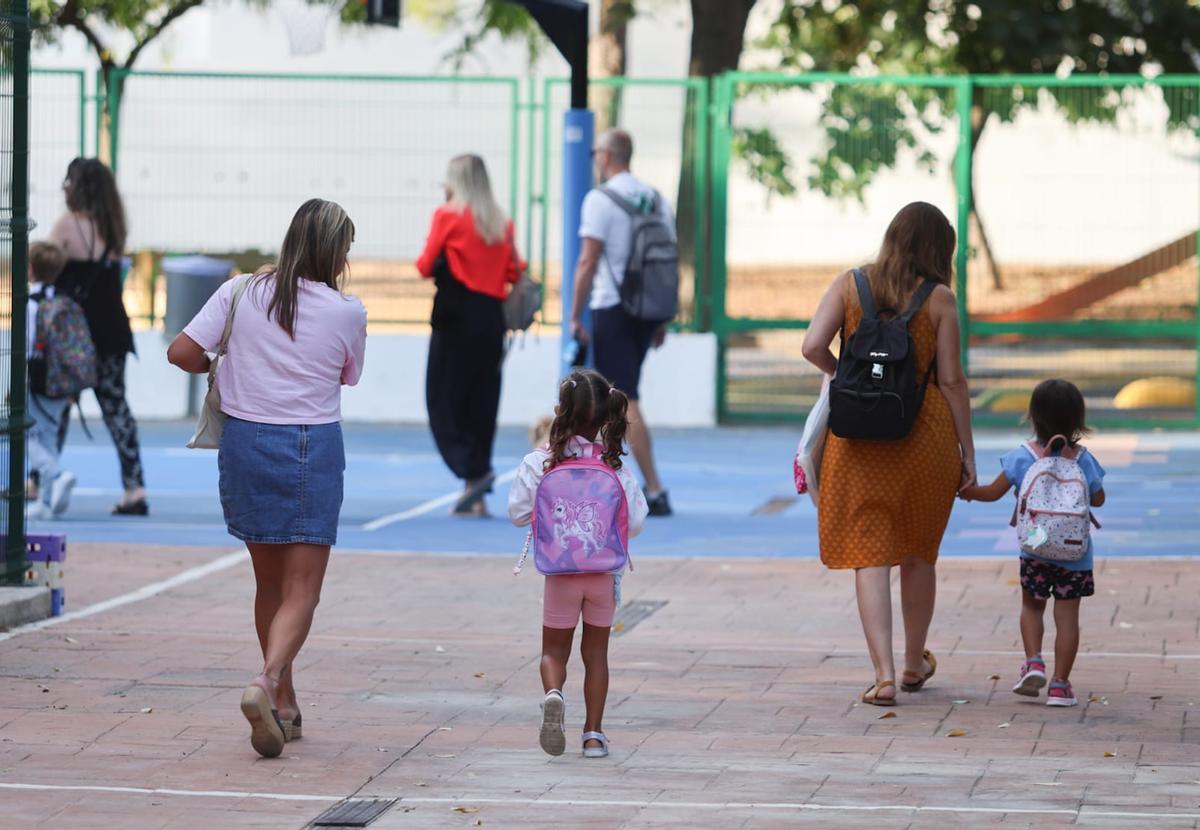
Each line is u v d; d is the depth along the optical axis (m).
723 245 56.19
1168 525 38.47
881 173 54.56
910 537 23.44
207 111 55.97
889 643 23.25
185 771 19.81
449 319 39.66
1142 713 22.64
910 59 65.94
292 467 20.27
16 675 24.58
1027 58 66.44
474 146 55.72
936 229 23.16
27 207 28.64
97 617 28.86
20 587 28.73
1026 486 22.84
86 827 17.69
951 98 53.81
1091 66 67.31
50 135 55.97
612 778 19.64
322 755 20.58
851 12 69.06
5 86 28.22
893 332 22.56
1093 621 28.56
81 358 38.50
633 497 20.72
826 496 23.48
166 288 55.38
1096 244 53.97
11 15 28.19
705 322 56.88
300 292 20.41
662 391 56.88
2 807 18.33
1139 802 18.53
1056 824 17.70
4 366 28.34
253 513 20.33
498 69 91.56
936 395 23.20
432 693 23.84
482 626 28.66
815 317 23.34
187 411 58.44
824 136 54.94
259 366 20.33
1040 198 54.03
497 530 38.91
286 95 55.88
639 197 39.34
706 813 18.20
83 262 38.69
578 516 20.39
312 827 17.77
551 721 20.00
